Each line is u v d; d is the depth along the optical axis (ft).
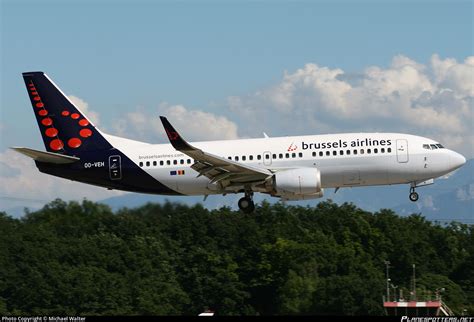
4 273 379.96
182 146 327.06
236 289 398.01
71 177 373.61
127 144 372.99
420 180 362.53
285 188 352.49
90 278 377.09
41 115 376.27
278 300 385.70
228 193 370.32
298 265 397.39
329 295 342.64
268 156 359.05
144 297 376.48
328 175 357.41
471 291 404.98
